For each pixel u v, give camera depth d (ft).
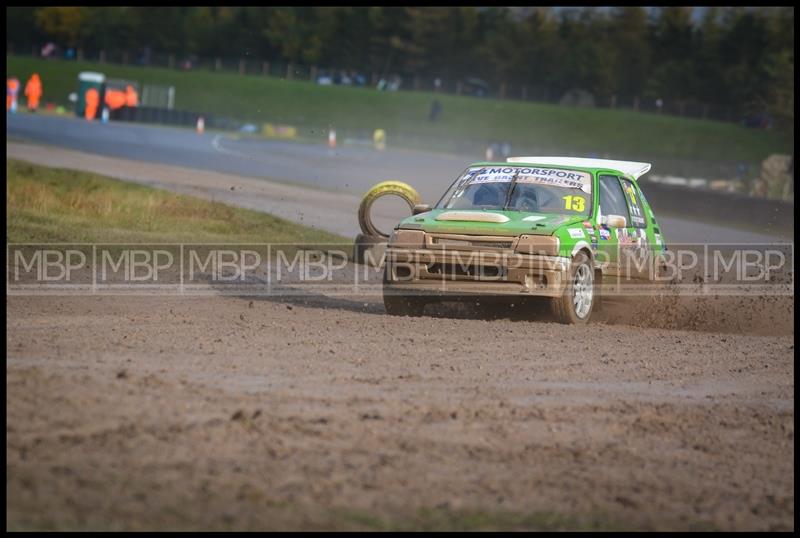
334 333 117.80
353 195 347.97
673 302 159.84
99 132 614.75
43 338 104.47
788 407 90.17
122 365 90.84
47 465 61.57
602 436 76.54
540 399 86.74
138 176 346.95
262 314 134.21
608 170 152.46
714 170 631.56
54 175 291.79
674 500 63.82
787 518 61.87
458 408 80.74
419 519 57.57
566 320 133.80
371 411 78.33
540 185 146.20
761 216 324.80
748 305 169.17
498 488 63.52
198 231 219.41
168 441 67.15
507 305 142.82
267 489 60.34
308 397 81.87
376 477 63.77
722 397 92.68
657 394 92.07
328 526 55.67
